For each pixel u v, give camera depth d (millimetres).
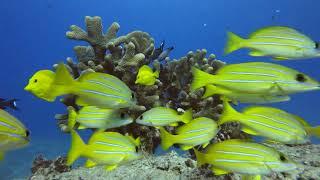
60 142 2732
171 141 590
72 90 513
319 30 11750
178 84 1040
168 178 700
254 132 486
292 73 466
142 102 951
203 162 488
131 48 939
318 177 692
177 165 742
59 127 983
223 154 469
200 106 978
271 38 500
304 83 462
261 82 478
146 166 773
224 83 497
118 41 1005
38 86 498
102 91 540
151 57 1151
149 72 795
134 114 913
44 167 952
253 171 452
